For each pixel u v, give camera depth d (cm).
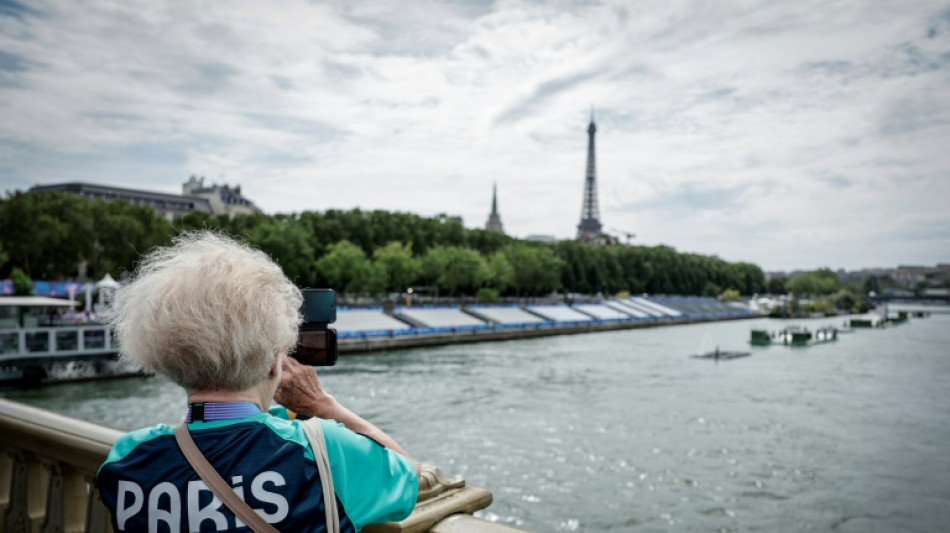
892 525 2277
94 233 7506
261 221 9769
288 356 188
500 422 3791
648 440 3419
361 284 9238
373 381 5269
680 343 9775
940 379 6025
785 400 4772
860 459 3097
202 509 151
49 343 4666
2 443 319
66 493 296
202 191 16762
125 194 14362
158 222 8212
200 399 166
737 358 7888
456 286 11688
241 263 175
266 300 170
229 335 161
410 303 10231
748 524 2256
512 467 2873
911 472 2902
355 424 182
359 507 161
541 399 4588
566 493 2525
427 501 210
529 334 10112
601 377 5781
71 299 5838
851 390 5312
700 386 5375
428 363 6606
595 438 3428
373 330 7919
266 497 151
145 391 4488
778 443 3409
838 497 2547
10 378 4566
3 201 7375
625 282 17338
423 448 3186
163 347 161
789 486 2673
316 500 154
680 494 2550
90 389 4541
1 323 4788
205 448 158
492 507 2362
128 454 163
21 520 317
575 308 13000
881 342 10925
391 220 11350
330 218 10706
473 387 5050
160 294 166
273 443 158
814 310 19575
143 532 153
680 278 19612
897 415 4250
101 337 4925
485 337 9219
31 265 7356
